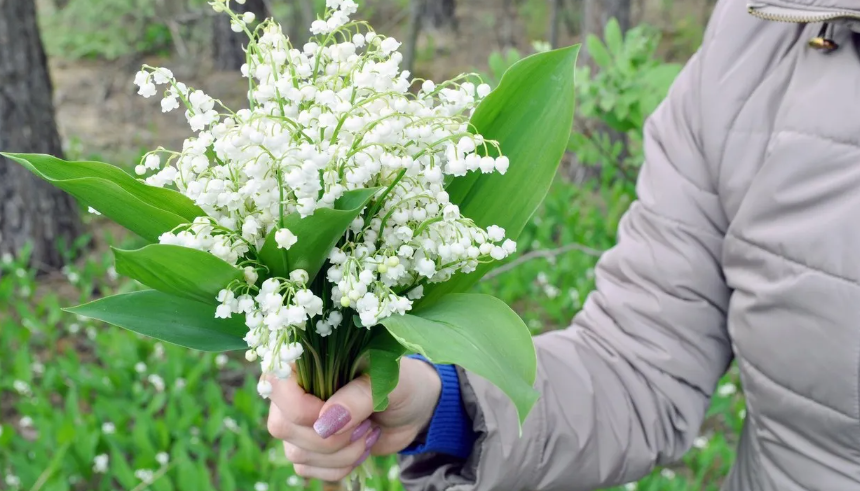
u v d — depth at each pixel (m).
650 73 3.40
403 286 0.97
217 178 0.87
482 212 1.01
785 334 1.12
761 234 1.14
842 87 1.08
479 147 1.01
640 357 1.29
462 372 1.25
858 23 1.05
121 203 0.86
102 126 9.37
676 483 3.27
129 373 4.13
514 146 1.01
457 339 0.82
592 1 7.36
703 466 3.42
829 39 1.10
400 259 0.90
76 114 9.73
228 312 0.86
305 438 1.12
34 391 3.89
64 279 5.70
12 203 5.64
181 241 0.84
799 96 1.12
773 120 1.15
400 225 0.89
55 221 5.80
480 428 1.25
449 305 0.93
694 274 1.26
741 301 1.19
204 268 0.83
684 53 11.51
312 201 0.81
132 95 10.41
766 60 1.17
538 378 1.29
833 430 1.10
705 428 4.11
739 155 1.18
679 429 1.29
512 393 0.75
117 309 0.97
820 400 1.11
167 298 1.00
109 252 5.57
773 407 1.17
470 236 0.89
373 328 1.04
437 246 0.90
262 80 0.89
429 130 0.87
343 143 0.86
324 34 0.93
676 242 1.27
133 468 3.42
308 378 1.09
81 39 11.26
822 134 1.09
